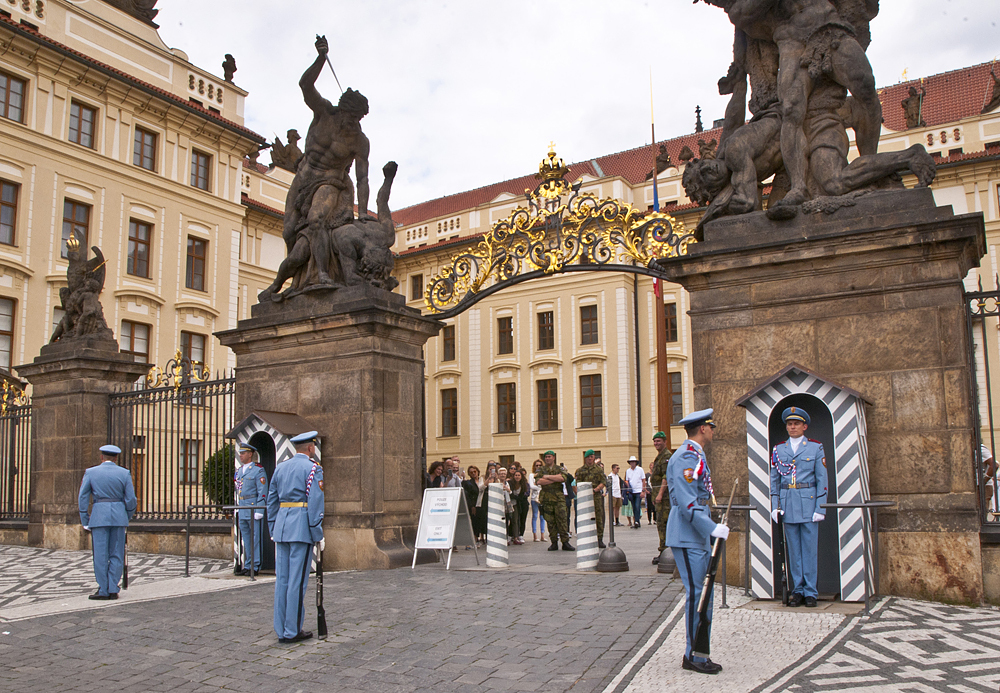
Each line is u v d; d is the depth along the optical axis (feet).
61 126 99.66
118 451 34.58
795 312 31.14
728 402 31.76
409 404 42.55
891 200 30.19
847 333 30.19
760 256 31.50
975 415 28.50
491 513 40.57
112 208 104.47
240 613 29.19
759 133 33.14
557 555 48.67
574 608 27.58
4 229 93.86
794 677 19.58
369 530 39.29
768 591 28.14
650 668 20.74
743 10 33.17
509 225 41.81
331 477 40.86
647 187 118.11
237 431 40.24
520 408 148.36
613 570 35.45
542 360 146.30
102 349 55.72
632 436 137.28
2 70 94.63
